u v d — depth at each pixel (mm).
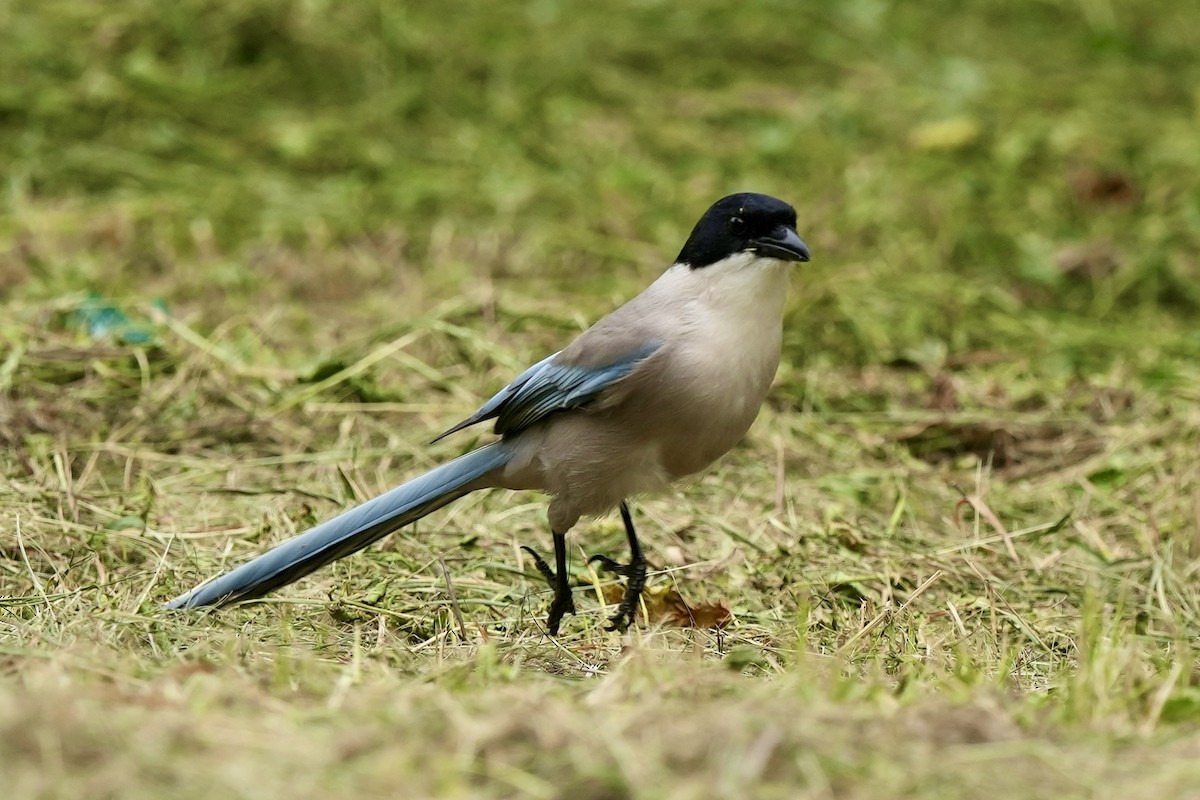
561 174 18641
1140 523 11250
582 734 6043
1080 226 18000
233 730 6102
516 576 10055
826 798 5742
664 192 18203
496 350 13664
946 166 19031
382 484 11477
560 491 9148
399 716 6289
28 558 9578
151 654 7805
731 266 8852
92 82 18844
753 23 21859
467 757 5867
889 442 12859
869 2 22609
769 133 19594
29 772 5574
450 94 19859
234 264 16219
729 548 10461
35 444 11477
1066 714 6855
